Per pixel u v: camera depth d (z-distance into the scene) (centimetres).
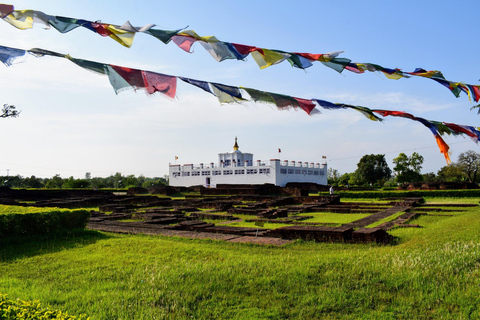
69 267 816
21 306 407
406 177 5322
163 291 570
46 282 686
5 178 6531
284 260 782
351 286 580
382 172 6850
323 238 1195
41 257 927
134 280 648
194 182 6175
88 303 536
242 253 991
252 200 3484
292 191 4253
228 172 5812
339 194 3750
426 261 676
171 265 769
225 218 1991
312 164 6291
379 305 516
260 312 505
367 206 2655
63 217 1270
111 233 1381
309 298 539
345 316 487
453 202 2797
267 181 5419
